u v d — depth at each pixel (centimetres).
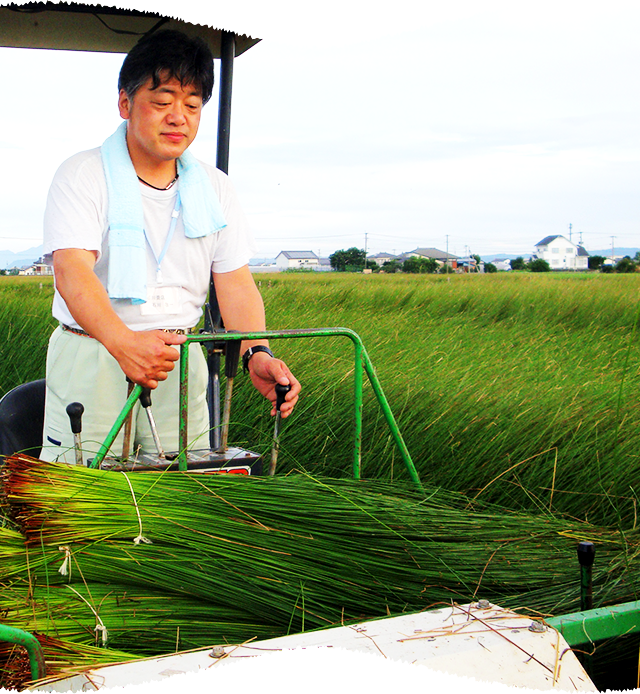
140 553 172
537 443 383
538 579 201
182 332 259
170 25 392
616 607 155
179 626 165
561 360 599
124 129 246
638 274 2153
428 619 135
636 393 480
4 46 393
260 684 111
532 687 120
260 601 172
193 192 251
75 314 223
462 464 368
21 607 159
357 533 194
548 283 1647
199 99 235
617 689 190
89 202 236
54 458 256
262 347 256
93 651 145
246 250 278
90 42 397
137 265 241
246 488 198
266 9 364
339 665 117
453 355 599
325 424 408
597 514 337
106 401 250
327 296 1164
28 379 599
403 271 5700
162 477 191
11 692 135
